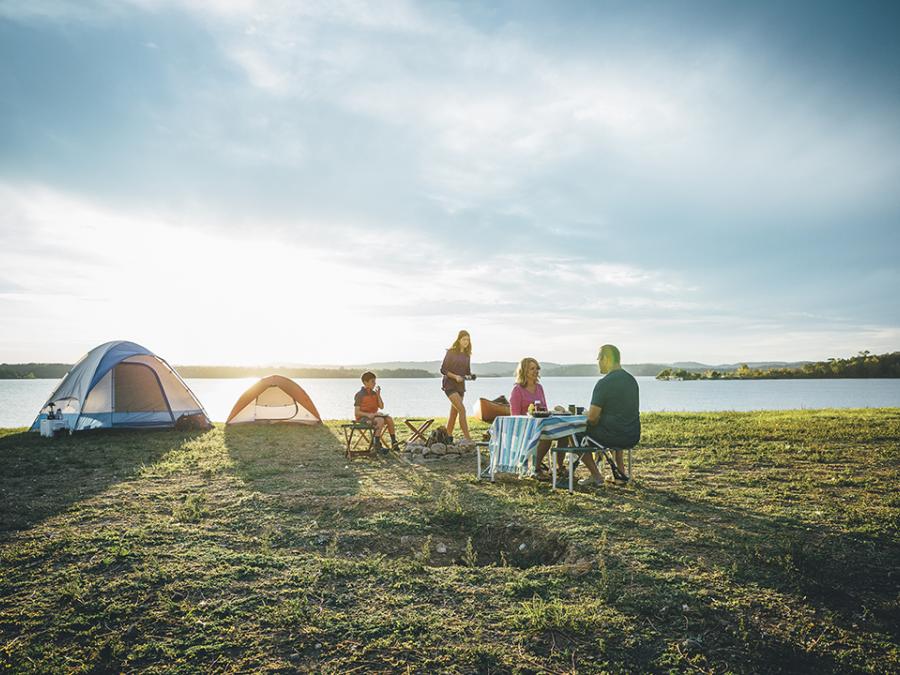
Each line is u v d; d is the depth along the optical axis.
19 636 3.64
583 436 7.75
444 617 3.88
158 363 15.29
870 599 4.11
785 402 57.78
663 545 5.18
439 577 4.53
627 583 4.36
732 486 7.62
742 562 4.75
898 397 65.69
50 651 3.49
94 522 5.99
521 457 7.68
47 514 6.28
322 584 4.37
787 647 3.52
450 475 8.73
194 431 14.55
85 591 4.19
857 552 4.98
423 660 3.39
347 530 5.84
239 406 15.91
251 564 4.74
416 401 78.75
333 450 11.45
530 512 6.32
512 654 3.46
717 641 3.60
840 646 3.56
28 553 4.92
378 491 7.49
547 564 5.23
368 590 4.28
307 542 5.50
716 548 5.09
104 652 3.47
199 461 9.94
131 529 5.60
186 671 3.30
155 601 4.07
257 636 3.64
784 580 4.39
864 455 9.85
